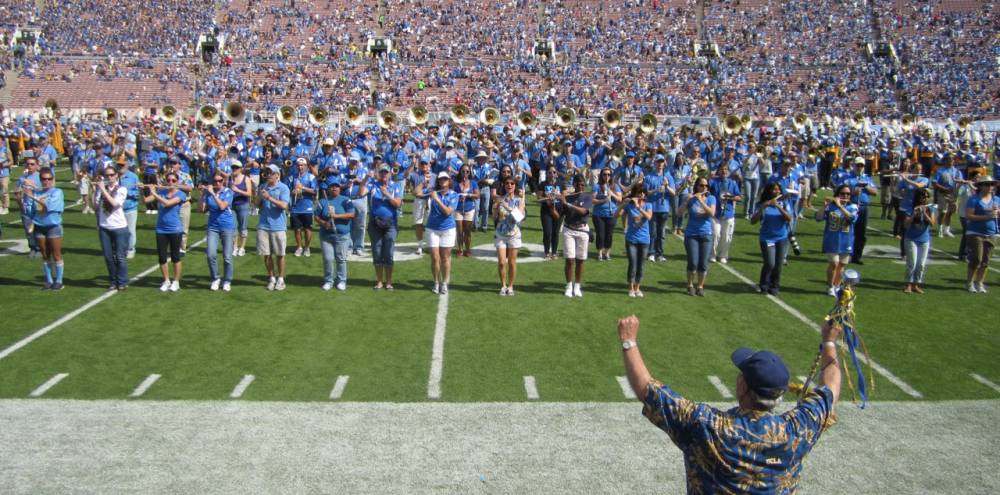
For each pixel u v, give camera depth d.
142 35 53.50
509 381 8.72
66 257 14.80
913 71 50.75
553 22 55.84
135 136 29.03
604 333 10.57
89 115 42.12
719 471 3.55
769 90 49.59
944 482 6.56
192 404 7.93
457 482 6.40
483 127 30.12
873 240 18.11
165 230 12.22
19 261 14.45
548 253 15.30
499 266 12.37
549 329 10.71
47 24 53.69
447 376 8.84
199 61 51.22
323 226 12.43
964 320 11.62
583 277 13.85
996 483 6.56
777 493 3.56
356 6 56.53
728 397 8.38
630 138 27.05
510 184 12.19
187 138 25.52
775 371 3.55
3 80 48.66
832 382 3.87
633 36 54.84
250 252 15.61
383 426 7.47
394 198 12.35
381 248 12.54
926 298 12.89
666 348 9.98
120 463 6.64
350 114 27.98
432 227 12.34
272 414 7.71
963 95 48.59
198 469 6.55
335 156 18.31
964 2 55.72
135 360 9.22
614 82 50.34
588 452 6.98
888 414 7.97
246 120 41.94
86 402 7.93
